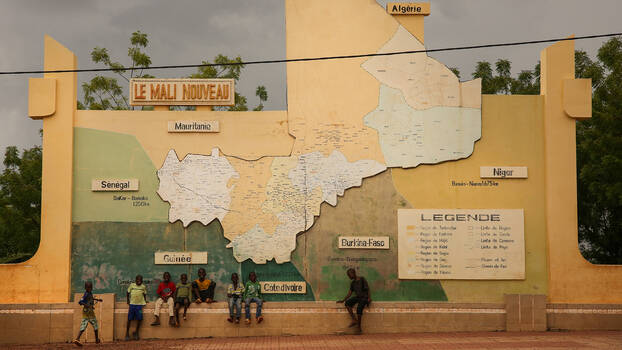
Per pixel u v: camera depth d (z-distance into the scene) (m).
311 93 18.00
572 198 17.66
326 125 17.92
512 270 17.53
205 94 17.94
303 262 17.58
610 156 22.47
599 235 26.92
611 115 23.39
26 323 17.05
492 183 17.78
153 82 17.92
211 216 17.69
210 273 17.55
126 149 17.80
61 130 17.67
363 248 17.59
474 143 17.84
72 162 17.66
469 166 17.81
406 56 18.06
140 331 17.12
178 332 17.17
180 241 17.61
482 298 17.52
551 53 17.97
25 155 31.75
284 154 17.86
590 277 17.47
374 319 17.38
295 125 17.92
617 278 17.47
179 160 17.81
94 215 17.59
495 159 17.83
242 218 17.69
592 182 24.06
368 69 18.06
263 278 17.56
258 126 17.94
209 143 17.88
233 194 17.75
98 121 17.83
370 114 17.94
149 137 17.86
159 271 17.53
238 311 17.14
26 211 29.89
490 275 17.53
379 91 17.98
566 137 17.81
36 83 17.66
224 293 17.48
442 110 17.92
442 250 17.59
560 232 17.58
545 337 16.14
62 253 17.36
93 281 17.45
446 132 17.86
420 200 17.72
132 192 17.72
